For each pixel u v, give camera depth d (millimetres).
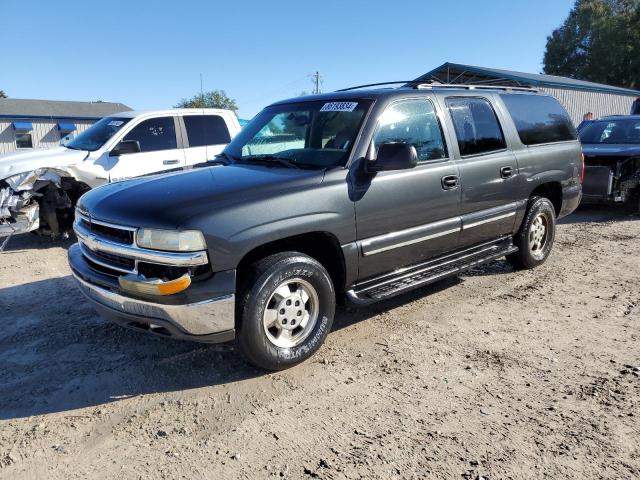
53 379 3748
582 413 3211
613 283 5734
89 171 7934
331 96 4680
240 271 3574
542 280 5859
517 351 4086
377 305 5137
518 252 5949
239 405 3379
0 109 35938
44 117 36344
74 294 5578
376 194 4090
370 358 4000
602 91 28859
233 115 9570
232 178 3869
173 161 8703
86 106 40812
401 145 3828
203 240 3266
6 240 7543
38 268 6652
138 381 3707
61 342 4359
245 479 2688
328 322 3943
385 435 3027
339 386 3588
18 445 3000
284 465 2787
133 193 3752
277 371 3795
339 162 4035
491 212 5195
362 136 4113
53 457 2893
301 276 3721
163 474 2736
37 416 3297
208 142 9141
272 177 3818
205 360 3992
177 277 3277
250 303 3484
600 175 9141
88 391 3584
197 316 3309
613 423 3100
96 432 3119
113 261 3637
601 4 55656
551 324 4621
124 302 3463
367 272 4172
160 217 3324
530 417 3182
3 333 4562
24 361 4031
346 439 3000
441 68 25125
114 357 4074
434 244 4652
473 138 5055
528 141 5723
